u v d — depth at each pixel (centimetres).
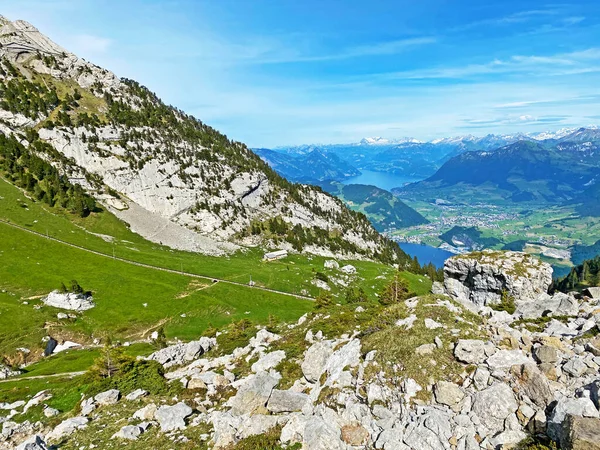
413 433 2164
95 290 13662
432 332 2944
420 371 2584
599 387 2033
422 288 19938
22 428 4238
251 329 6594
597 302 4038
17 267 14138
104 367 5866
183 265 17612
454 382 2480
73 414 4231
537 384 2225
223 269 17912
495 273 7756
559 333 3253
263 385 3197
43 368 8588
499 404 2180
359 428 2344
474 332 2934
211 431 2959
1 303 11706
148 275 15675
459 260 8412
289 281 17400
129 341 11112
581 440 1709
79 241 17800
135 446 2930
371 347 2972
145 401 3969
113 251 17638
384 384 2612
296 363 3897
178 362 5738
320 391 2855
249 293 15188
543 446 1881
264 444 2453
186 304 13462
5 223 17100
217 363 4859
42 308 11888
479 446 2052
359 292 12169
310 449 2248
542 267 7662
